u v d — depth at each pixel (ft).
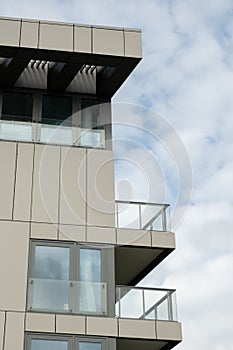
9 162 62.23
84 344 56.13
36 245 59.36
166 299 59.62
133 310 58.44
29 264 58.39
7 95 65.92
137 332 57.41
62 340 55.98
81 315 57.16
